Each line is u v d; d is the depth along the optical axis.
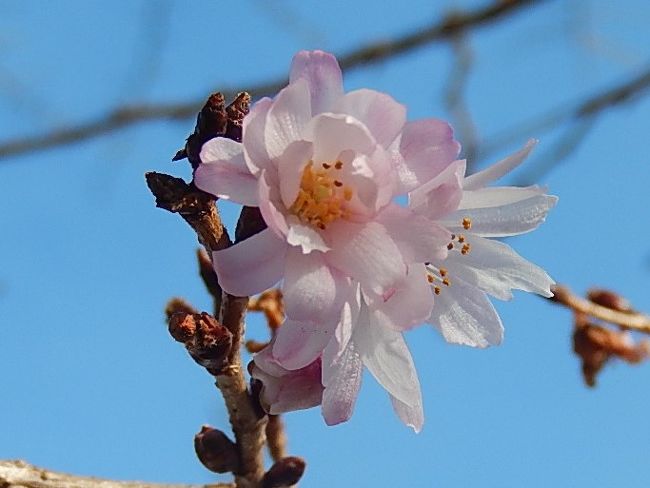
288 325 0.19
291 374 0.19
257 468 0.20
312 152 0.19
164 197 0.19
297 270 0.19
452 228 0.20
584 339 0.24
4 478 0.21
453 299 0.20
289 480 0.20
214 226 0.19
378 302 0.19
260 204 0.18
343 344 0.19
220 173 0.18
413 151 0.19
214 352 0.19
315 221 0.19
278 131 0.19
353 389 0.19
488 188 0.20
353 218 0.19
